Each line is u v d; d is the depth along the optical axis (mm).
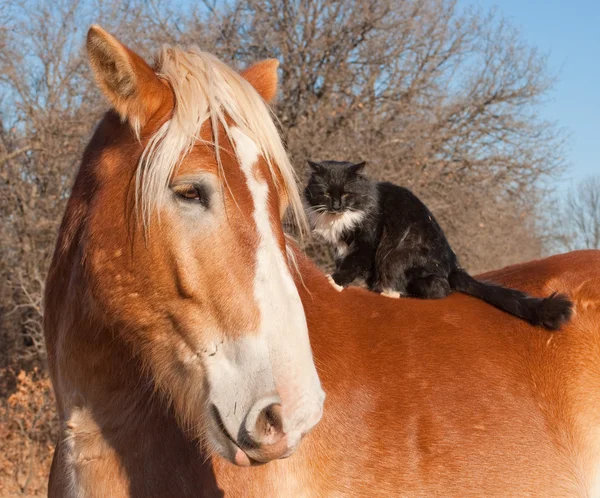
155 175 2328
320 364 2842
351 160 12352
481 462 2881
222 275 2281
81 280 2602
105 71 2449
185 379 2373
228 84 2479
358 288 3322
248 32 14312
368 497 2771
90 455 2648
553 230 23797
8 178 12727
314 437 2742
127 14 13609
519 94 15672
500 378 3037
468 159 15070
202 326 2305
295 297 2275
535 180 15547
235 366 2232
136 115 2455
